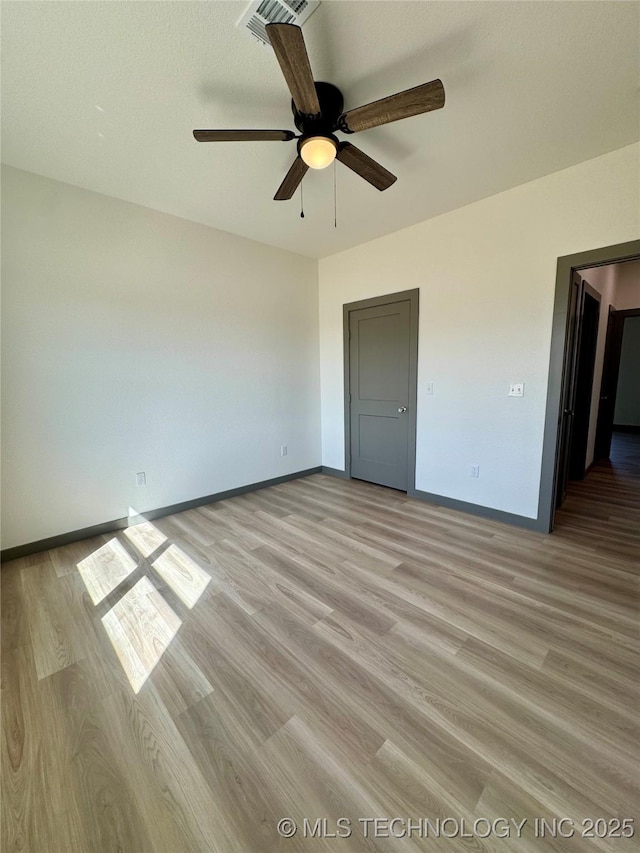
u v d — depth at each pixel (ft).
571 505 11.21
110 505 9.77
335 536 9.39
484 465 10.31
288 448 14.15
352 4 4.37
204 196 9.10
